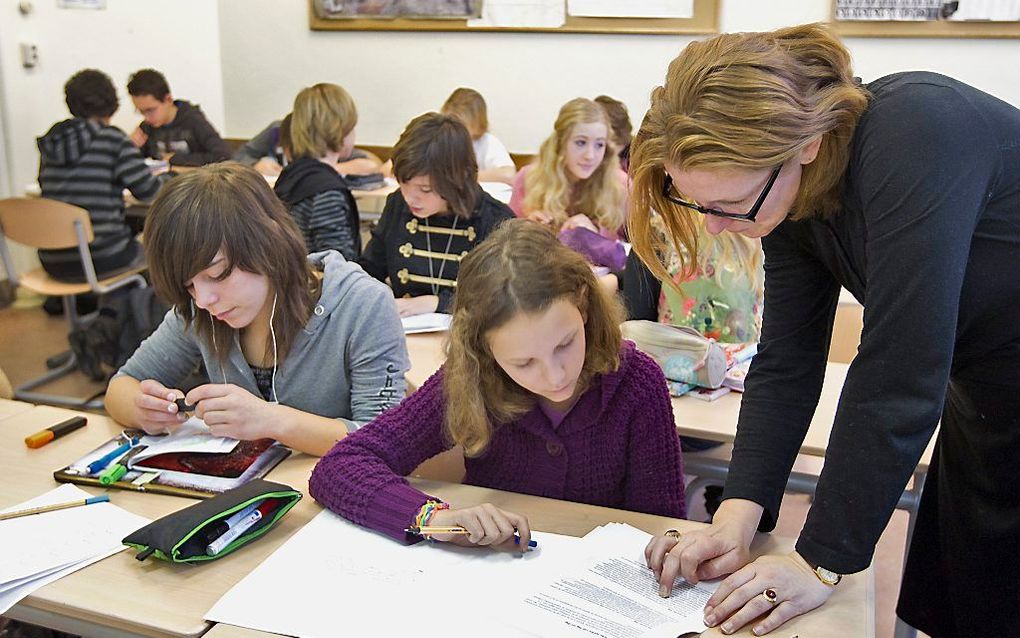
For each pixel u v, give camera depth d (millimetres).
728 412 1822
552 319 1123
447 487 1325
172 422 1479
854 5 4277
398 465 1322
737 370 1966
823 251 1083
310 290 1547
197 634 990
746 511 1121
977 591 1298
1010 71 4172
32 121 4863
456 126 2369
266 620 997
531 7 4867
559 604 1021
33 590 1067
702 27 4594
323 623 991
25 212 3471
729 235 1994
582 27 4805
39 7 4777
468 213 2439
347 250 2883
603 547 1142
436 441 1357
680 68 939
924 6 4176
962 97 923
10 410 1613
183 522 1120
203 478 1344
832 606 1018
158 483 1333
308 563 1113
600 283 1239
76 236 3494
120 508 1267
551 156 3076
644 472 1345
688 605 1021
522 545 1129
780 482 1151
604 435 1331
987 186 926
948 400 1260
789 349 1182
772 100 859
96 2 5023
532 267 1136
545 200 3096
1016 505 1199
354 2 5176
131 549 1158
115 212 3803
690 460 1982
